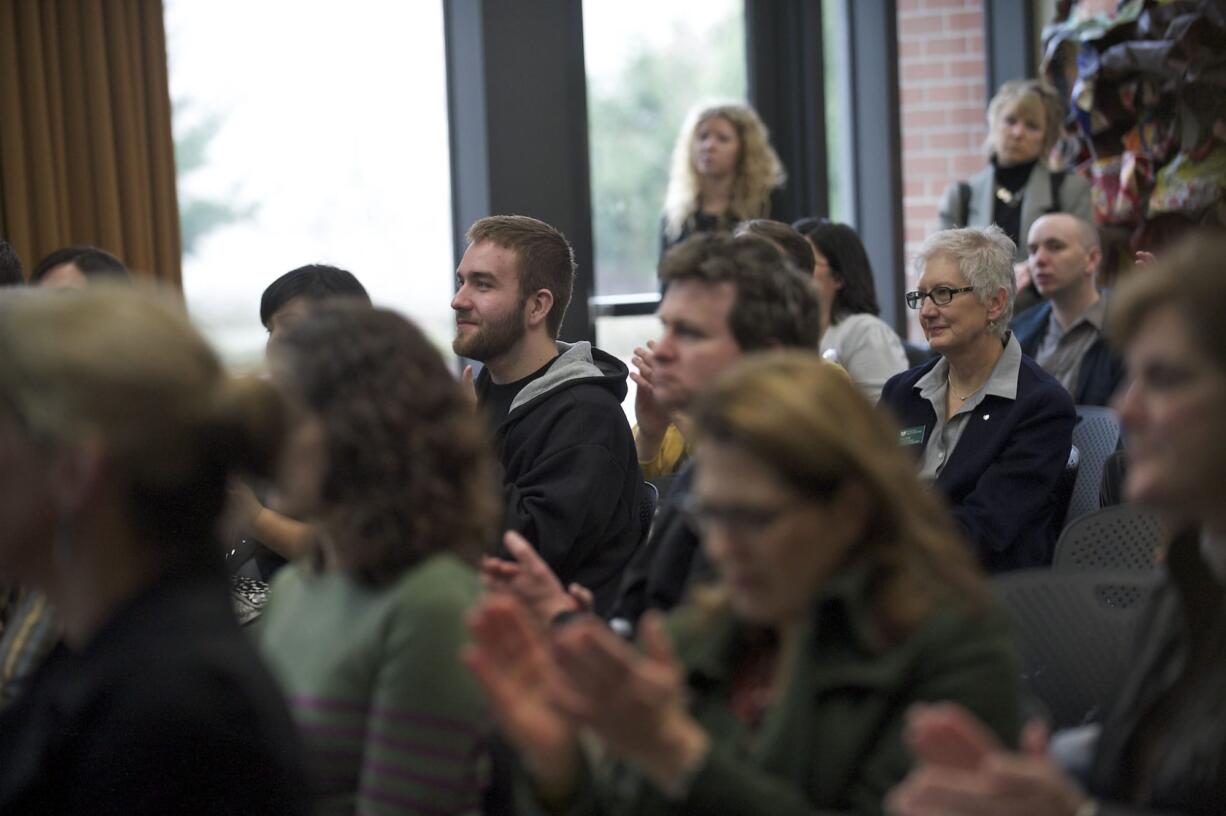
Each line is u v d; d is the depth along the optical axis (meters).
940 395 5.11
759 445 1.87
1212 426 1.77
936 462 5.04
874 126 9.75
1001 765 1.58
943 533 2.03
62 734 1.75
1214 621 2.00
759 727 2.01
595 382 4.30
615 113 8.85
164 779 1.70
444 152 8.33
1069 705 3.11
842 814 1.88
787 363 1.98
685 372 2.85
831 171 9.77
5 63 6.63
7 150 6.67
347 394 2.28
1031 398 4.88
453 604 2.25
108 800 1.70
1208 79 8.23
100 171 6.91
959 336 4.94
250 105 7.82
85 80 6.87
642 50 8.95
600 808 1.98
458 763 2.23
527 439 4.23
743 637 2.09
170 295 1.99
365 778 2.23
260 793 1.75
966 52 10.12
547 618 2.70
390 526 2.26
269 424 1.94
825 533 1.92
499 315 4.44
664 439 5.34
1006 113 8.24
